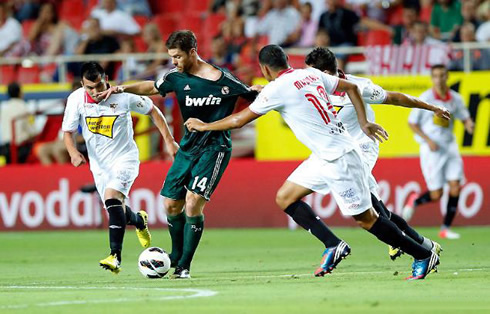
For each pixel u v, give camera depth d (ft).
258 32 247.29
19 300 87.10
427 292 89.20
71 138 116.88
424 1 249.75
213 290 93.86
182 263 110.83
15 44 266.36
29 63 231.91
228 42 236.63
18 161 226.38
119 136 117.19
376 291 90.43
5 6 272.72
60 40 259.80
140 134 213.87
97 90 113.91
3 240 194.59
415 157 203.10
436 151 179.52
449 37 230.27
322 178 102.37
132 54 230.68
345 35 232.53
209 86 108.37
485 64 209.87
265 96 97.55
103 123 116.37
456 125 204.95
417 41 222.48
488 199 203.62
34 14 281.13
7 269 131.34
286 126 209.77
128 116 117.50
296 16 246.88
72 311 77.25
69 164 219.20
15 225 218.18
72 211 215.92
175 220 114.32
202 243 176.86
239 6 248.73
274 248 163.02
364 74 211.20
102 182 118.21
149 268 109.50
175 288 96.78
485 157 203.21
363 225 100.01
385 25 242.78
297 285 97.86
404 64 207.21
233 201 212.23
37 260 147.74
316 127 98.22
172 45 107.34
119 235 112.37
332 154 98.22
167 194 112.68
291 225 210.18
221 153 109.70
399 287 94.17
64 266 135.74
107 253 160.15
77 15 287.48
